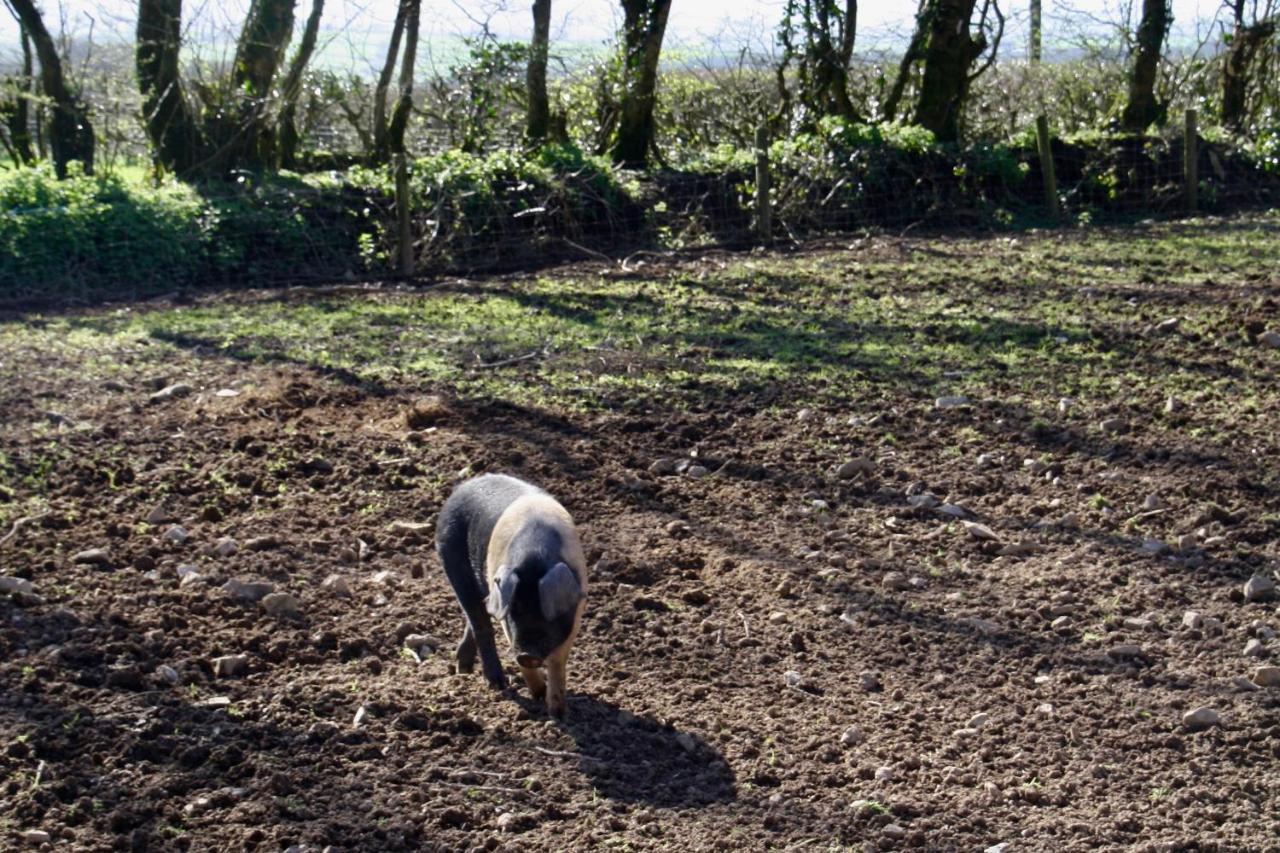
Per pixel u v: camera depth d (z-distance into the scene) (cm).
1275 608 662
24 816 467
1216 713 564
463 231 1638
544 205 1669
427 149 2045
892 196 1914
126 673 564
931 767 530
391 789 503
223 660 584
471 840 473
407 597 671
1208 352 1092
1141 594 683
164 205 1493
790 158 1869
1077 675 605
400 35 1900
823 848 475
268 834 467
